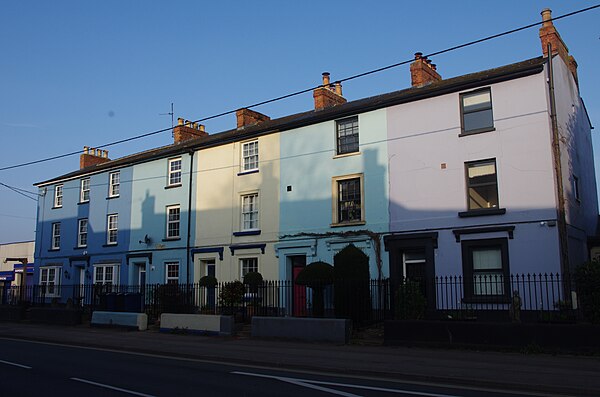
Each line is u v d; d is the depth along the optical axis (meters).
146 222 29.98
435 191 20.27
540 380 10.30
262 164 25.50
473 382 10.50
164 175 29.64
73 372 12.09
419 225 20.42
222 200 26.80
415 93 21.02
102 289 27.02
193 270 27.33
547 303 16.19
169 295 23.27
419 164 20.78
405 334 15.56
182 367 12.97
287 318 17.70
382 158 21.75
